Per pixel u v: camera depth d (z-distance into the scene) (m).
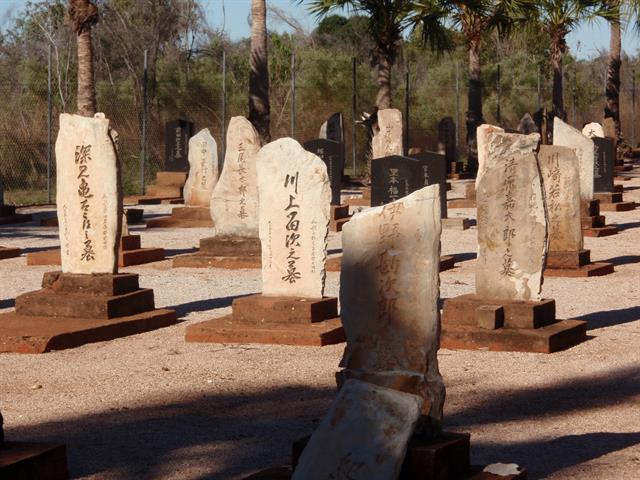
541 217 9.80
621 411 7.51
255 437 6.89
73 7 22.67
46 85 32.25
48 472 5.77
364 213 5.58
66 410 7.64
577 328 9.93
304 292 10.52
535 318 9.70
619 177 32.03
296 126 37.66
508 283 9.95
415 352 5.44
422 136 41.66
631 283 13.66
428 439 5.32
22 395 8.11
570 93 48.69
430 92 43.44
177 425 7.21
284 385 8.37
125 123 32.41
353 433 4.91
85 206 10.94
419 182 17.45
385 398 4.96
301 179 10.47
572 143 18.83
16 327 10.15
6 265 15.77
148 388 8.30
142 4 37.06
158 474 6.13
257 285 13.73
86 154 10.89
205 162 20.97
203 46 42.09
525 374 8.71
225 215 15.64
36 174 29.31
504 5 33.19
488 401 7.83
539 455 6.38
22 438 6.90
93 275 10.91
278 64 39.06
